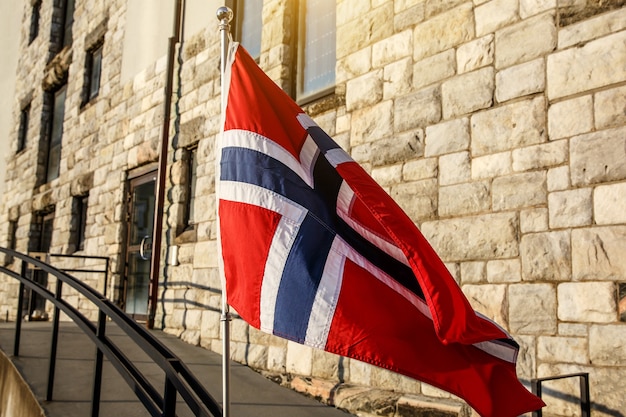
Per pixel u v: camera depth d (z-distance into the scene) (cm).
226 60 316
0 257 1398
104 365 548
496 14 441
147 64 918
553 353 375
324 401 489
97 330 374
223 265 284
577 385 361
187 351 655
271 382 547
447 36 473
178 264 767
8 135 1555
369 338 259
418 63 494
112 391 465
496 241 416
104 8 1105
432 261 252
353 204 289
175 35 841
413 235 256
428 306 263
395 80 511
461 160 448
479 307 420
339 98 562
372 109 528
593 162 370
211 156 729
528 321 390
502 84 429
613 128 364
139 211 901
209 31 776
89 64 1167
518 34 424
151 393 311
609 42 372
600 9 379
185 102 809
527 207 402
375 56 534
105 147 1014
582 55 384
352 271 271
